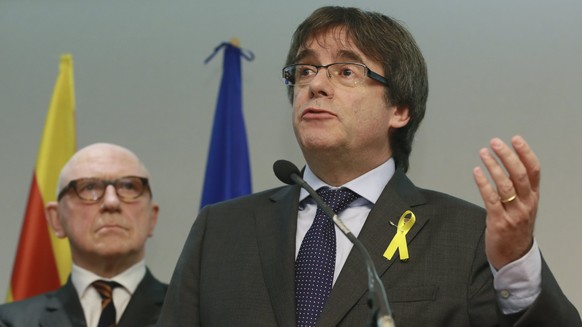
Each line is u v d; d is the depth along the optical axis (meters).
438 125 5.48
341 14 3.20
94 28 6.21
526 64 5.45
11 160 6.13
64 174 4.89
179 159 5.93
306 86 3.06
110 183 4.81
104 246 4.72
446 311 2.65
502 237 2.43
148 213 4.93
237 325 2.75
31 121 6.16
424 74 3.30
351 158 3.04
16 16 6.33
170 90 6.02
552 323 2.45
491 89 5.46
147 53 6.10
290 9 5.92
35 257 5.54
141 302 4.67
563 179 5.28
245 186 5.48
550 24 5.47
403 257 2.76
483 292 2.67
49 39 6.25
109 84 6.11
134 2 6.19
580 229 5.22
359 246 2.39
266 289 2.79
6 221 6.06
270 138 5.81
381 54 3.14
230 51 5.68
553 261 5.22
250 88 5.88
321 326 2.63
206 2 6.07
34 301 4.72
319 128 2.98
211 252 3.00
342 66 3.08
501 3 5.55
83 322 4.59
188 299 2.94
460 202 2.95
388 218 2.87
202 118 5.95
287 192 3.12
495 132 5.41
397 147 3.27
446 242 2.80
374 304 2.06
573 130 5.31
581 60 5.39
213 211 3.16
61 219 4.89
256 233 2.97
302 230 2.98
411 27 5.62
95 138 6.04
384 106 3.12
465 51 5.54
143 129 6.01
